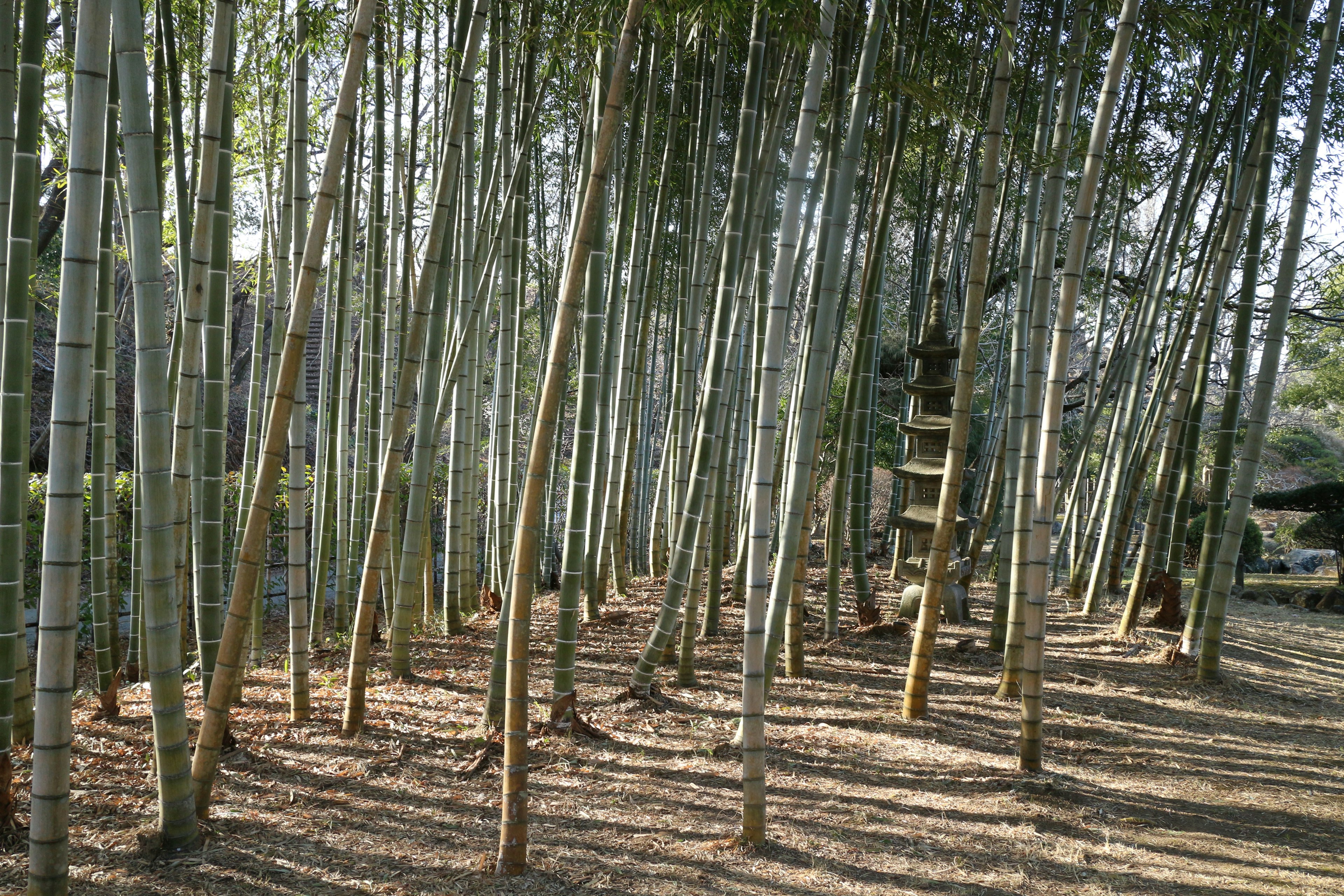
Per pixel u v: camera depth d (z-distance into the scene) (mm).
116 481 6742
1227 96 7305
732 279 4402
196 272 3414
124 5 2451
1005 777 3879
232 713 4367
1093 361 8516
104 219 4258
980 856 3180
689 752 4051
